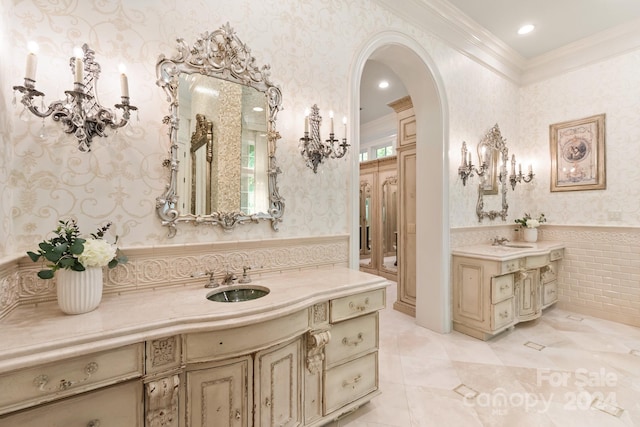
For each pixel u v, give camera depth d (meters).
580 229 3.39
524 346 2.59
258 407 1.26
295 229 1.94
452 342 2.68
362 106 5.07
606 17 2.88
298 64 1.96
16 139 1.18
